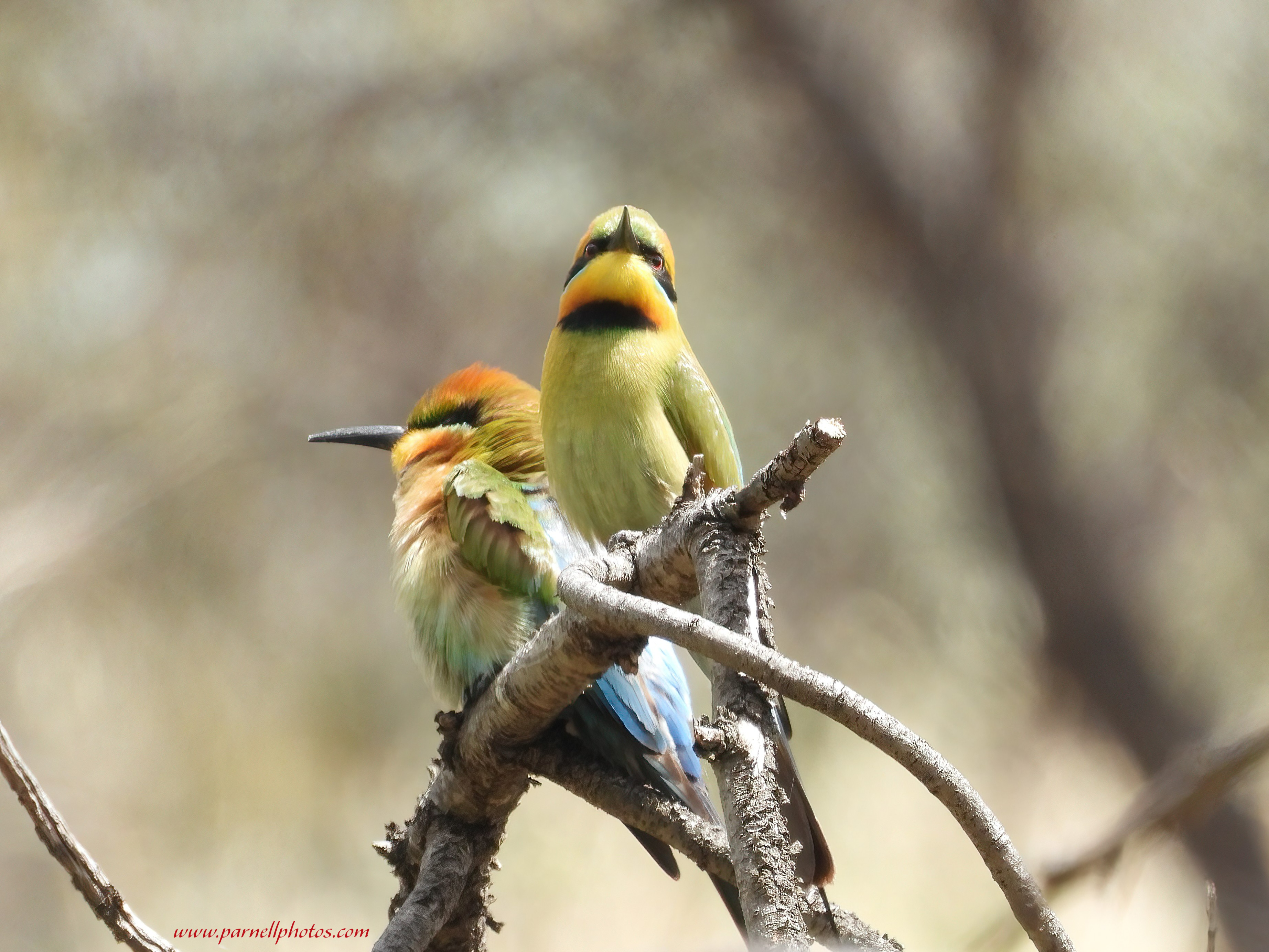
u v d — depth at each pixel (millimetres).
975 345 12516
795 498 3793
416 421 7023
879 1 12836
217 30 12367
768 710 3424
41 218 12188
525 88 12562
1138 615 11867
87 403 12000
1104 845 4785
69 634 11711
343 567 12250
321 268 12328
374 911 11609
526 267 12383
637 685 5402
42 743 11688
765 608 3842
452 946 4934
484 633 6020
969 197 12773
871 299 12812
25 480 11719
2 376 11938
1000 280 12648
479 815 4875
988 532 12359
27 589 11648
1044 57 12469
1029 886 2932
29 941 11484
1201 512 11906
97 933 11602
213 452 12008
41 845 11797
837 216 12766
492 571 6051
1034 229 12648
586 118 12594
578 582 3412
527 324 12367
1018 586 12180
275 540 12125
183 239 12289
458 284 12383
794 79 12789
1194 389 11844
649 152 12633
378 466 12367
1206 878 9836
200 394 12078
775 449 12422
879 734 2967
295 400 12273
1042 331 12516
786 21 12766
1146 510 12086
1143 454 12102
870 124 12883
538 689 4473
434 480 6547
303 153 12352
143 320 12188
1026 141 12609
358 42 12469
